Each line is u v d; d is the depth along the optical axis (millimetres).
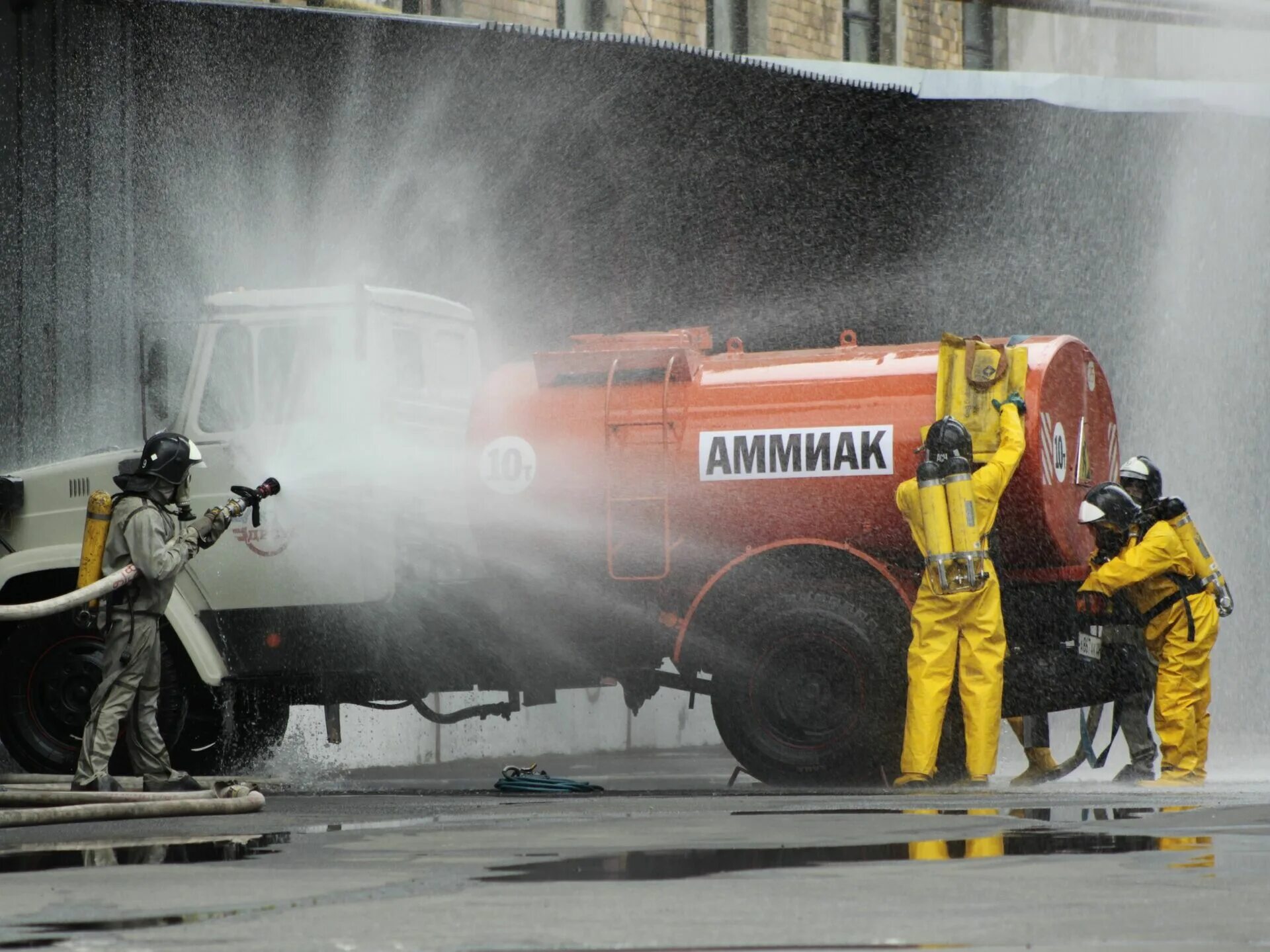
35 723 32469
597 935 13125
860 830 20141
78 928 13766
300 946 12812
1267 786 28938
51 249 41906
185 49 42969
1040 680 30250
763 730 30547
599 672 31531
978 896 14805
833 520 30359
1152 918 13648
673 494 30891
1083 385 31594
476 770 39906
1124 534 30500
